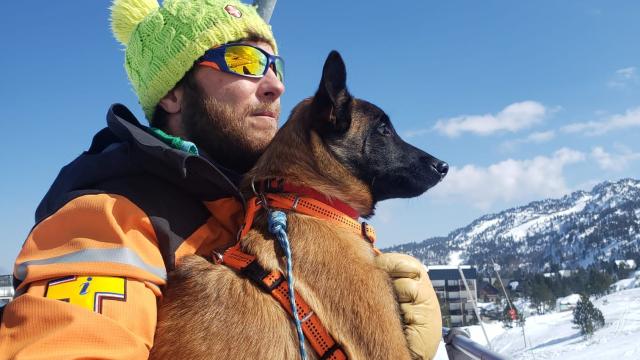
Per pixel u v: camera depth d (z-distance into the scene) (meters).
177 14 0.82
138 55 0.85
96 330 0.54
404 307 0.80
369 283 0.75
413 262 0.84
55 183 0.75
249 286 0.69
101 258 0.60
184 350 0.63
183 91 0.84
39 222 0.67
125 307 0.58
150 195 0.71
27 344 0.52
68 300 0.56
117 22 0.91
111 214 0.64
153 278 0.64
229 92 0.82
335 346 0.68
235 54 0.82
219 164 0.88
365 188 0.94
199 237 0.74
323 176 0.89
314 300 0.70
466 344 0.88
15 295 0.61
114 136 0.81
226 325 0.65
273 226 0.74
